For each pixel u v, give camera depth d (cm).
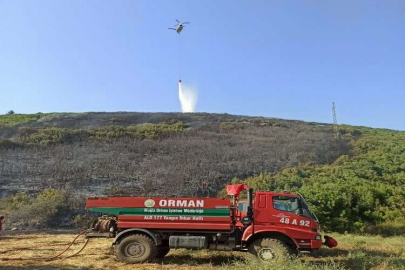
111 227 1007
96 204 988
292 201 962
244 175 2673
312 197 1659
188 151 3244
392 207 1773
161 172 2659
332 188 1766
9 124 4288
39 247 1190
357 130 4644
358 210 1709
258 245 922
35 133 3634
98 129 3969
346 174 2417
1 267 882
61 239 1377
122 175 2591
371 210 1739
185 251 1110
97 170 2664
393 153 3225
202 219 959
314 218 965
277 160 3050
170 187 2380
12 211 1866
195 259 1017
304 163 2972
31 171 2569
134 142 3488
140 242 959
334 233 1562
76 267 894
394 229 1612
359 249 1137
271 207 955
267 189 2089
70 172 2581
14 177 2439
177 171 2675
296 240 934
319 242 938
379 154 3169
